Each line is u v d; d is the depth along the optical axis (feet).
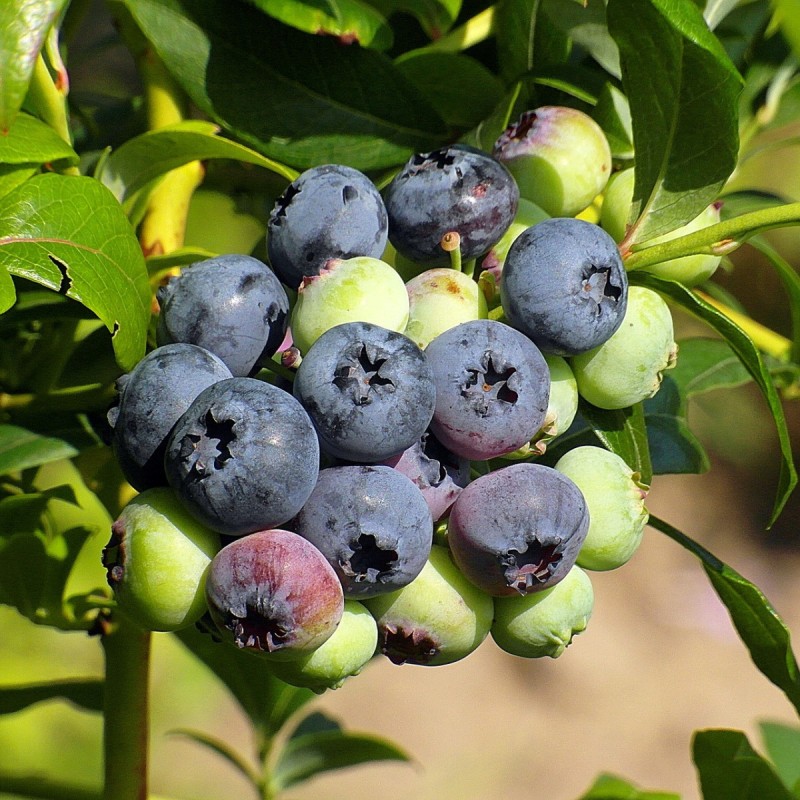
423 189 1.02
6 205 0.99
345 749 1.33
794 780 1.31
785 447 1.01
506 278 0.99
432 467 0.97
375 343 0.95
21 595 1.15
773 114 1.27
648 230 1.04
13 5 0.94
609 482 1.01
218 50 1.14
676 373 1.23
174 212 1.19
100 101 1.42
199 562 0.96
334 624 0.95
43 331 1.16
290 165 1.15
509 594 0.98
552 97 1.17
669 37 1.01
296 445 0.94
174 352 0.97
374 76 1.15
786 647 1.08
